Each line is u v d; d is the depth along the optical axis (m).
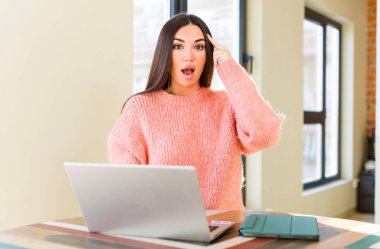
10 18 1.60
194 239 1.08
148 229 1.12
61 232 1.21
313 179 4.73
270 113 1.61
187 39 1.64
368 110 5.60
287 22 3.73
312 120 4.59
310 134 4.71
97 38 1.94
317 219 1.30
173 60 1.66
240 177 1.68
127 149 1.64
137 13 2.50
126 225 1.14
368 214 5.16
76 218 1.40
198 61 1.66
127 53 2.09
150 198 1.07
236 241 1.08
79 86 1.86
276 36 3.56
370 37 5.55
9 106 1.61
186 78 1.66
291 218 1.24
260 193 3.38
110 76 2.00
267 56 3.44
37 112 1.70
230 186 1.62
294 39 3.86
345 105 5.20
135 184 1.06
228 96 1.66
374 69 5.55
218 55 1.64
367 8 5.54
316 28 4.80
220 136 1.64
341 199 4.92
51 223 1.32
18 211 1.65
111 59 2.01
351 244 1.04
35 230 1.23
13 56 1.62
